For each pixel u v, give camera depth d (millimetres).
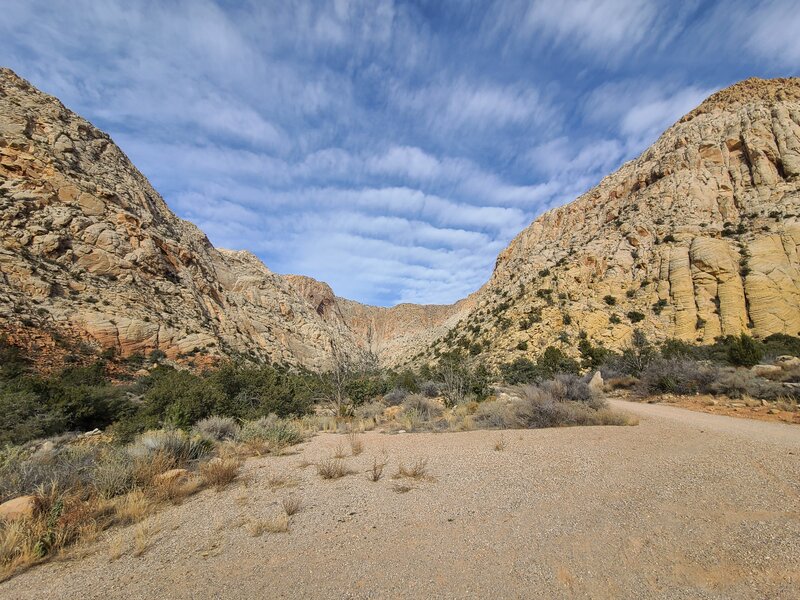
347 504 5344
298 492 6062
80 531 4684
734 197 58594
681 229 56969
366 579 3299
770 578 2957
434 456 8086
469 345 63375
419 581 3215
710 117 74750
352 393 22547
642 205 66125
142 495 5797
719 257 48500
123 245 52500
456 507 4953
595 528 4043
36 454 8266
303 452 9555
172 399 15977
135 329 42250
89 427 17438
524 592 2969
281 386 20172
